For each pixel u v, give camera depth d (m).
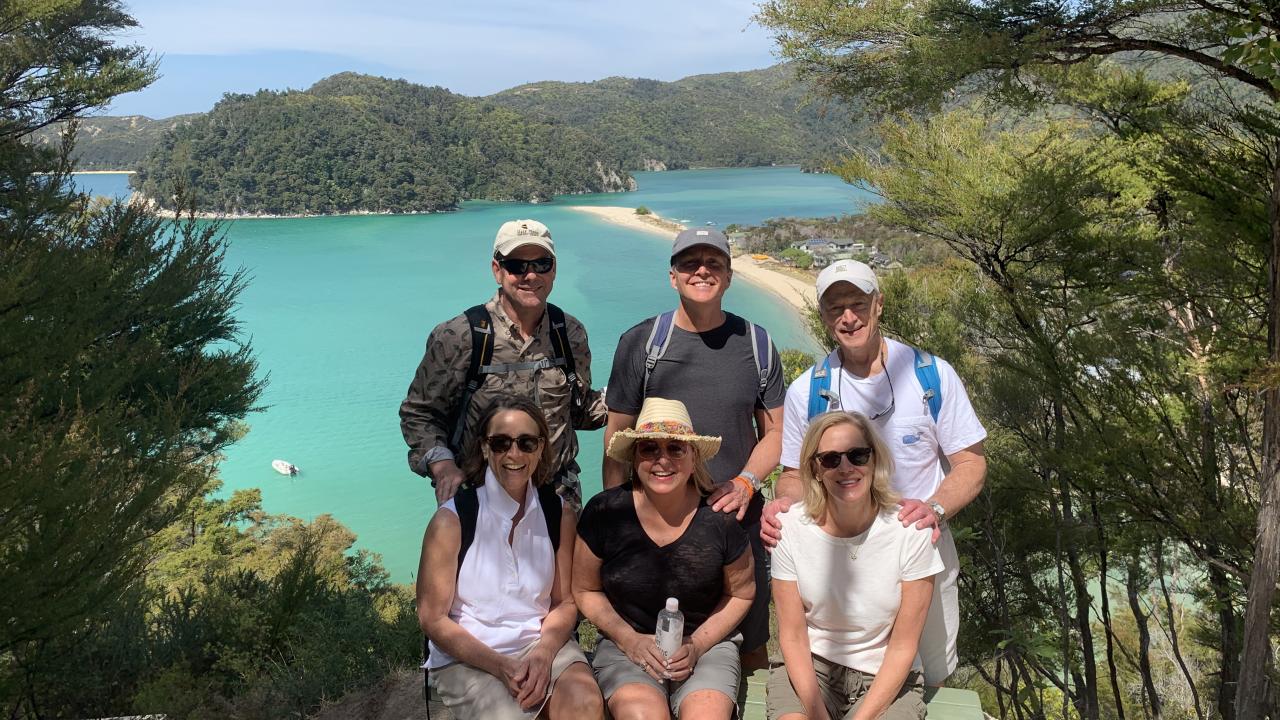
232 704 6.33
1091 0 5.67
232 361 12.79
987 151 7.51
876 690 2.34
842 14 6.55
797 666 2.40
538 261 2.77
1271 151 5.60
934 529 2.38
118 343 9.60
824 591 2.40
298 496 45.25
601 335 81.44
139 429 6.92
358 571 20.89
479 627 2.54
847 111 7.45
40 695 6.89
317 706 5.72
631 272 122.38
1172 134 6.48
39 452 5.07
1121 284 6.90
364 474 48.69
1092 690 7.26
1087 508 7.05
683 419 2.38
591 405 3.14
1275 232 4.95
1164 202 7.35
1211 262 6.02
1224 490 6.20
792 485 2.59
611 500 2.52
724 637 2.57
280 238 176.88
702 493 2.54
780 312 86.38
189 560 22.23
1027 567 7.25
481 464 2.59
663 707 2.35
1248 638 4.81
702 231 2.68
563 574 2.61
